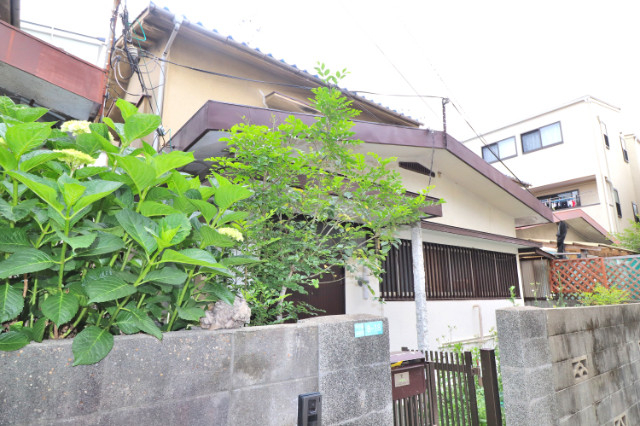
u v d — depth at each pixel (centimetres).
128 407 156
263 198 344
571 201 1691
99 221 178
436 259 808
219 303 211
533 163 1783
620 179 1780
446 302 798
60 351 145
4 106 166
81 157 154
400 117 962
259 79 772
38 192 136
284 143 438
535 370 301
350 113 391
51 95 470
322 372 222
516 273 1035
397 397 305
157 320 204
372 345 253
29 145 144
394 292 703
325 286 617
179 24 607
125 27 519
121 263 183
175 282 158
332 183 386
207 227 173
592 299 847
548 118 1770
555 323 337
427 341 601
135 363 161
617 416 395
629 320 484
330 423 220
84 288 148
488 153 1948
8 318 133
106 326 173
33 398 137
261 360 200
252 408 193
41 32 848
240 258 195
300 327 220
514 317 305
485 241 939
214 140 462
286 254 358
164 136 605
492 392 335
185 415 170
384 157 700
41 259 141
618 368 423
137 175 161
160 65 651
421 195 418
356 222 515
